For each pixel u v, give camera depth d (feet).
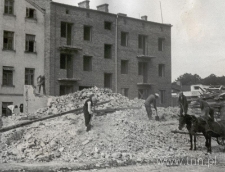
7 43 117.91
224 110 82.69
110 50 143.33
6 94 115.24
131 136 54.95
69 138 52.80
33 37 123.85
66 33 129.29
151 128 62.54
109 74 142.82
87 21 134.41
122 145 51.70
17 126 62.95
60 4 126.21
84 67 135.85
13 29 118.52
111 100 81.71
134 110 75.00
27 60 121.39
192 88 181.98
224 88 108.68
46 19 125.39
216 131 51.60
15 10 119.44
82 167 40.50
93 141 51.62
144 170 38.50
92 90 89.86
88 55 134.51
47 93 122.62
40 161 45.19
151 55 158.20
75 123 61.00
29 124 64.28
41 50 124.98
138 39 154.51
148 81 156.46
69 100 86.02
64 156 47.70
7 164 42.96
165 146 55.31
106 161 44.55
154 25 160.15
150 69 157.79
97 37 137.59
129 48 149.18
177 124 70.38
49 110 78.54
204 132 52.19
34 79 122.83
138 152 50.88
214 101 89.10
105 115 66.13
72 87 129.08
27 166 41.27
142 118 70.28
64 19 127.65
